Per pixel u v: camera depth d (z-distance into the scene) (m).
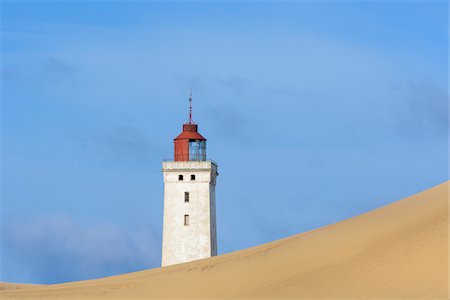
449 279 84.69
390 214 104.38
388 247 93.38
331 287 89.69
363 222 105.19
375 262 91.44
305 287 91.81
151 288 106.50
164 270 122.00
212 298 97.06
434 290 83.50
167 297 101.25
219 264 109.25
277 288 94.06
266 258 104.75
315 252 100.19
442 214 96.62
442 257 88.06
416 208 102.81
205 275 105.75
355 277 90.25
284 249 105.75
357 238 99.25
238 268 104.19
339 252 97.12
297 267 97.81
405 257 90.06
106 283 116.50
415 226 96.31
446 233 91.81
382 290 85.94
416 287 84.88
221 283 101.31
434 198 104.56
